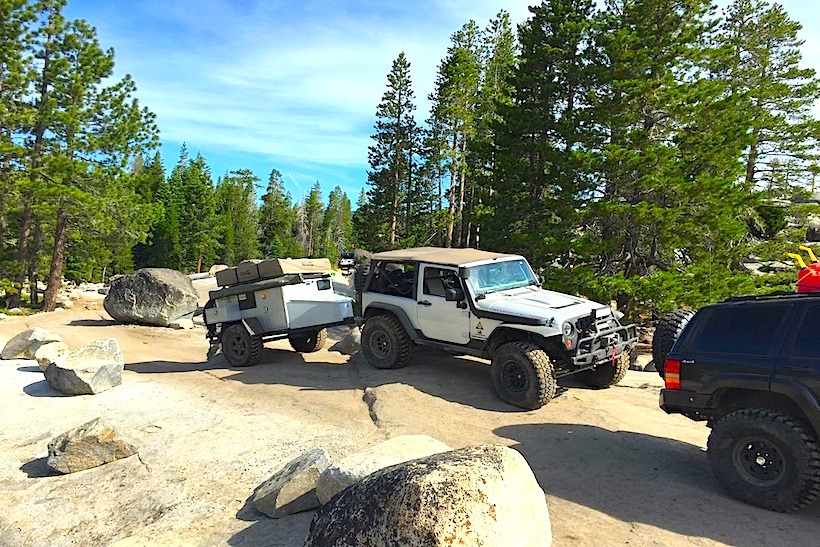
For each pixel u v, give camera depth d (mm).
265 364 11555
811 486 4438
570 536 4336
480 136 39188
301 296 11422
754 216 25625
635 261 20031
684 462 5879
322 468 5090
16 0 24562
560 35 22125
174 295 18391
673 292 17047
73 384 9375
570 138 20172
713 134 18453
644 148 18422
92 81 27172
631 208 17719
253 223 93250
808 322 4781
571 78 21984
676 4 19969
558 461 5902
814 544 4152
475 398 8133
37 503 5559
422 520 3117
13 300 28906
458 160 42062
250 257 86438
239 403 8734
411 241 42156
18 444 7270
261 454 6551
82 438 6316
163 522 4945
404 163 45500
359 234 47875
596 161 18281
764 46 30094
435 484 3246
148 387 9969
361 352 11625
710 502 4867
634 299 18234
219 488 5672
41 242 31562
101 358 10156
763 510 4699
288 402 8617
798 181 29172
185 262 72562
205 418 8016
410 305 9391
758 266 27594
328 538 3404
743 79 29719
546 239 19062
